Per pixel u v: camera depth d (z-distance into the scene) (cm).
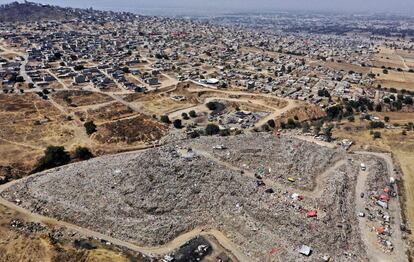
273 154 17438
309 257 11700
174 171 15062
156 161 15688
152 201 13900
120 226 13125
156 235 12675
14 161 18612
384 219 14275
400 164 19175
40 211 14262
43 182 15988
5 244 12262
